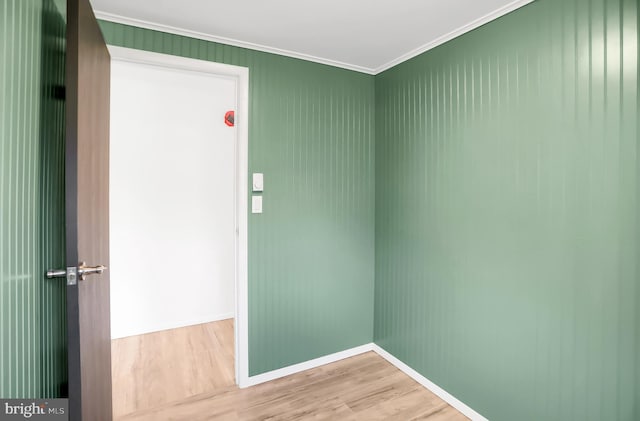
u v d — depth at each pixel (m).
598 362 1.45
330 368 2.59
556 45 1.56
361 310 2.82
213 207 3.46
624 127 1.35
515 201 1.75
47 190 1.29
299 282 2.52
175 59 2.05
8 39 0.98
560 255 1.57
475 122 1.95
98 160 1.56
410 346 2.47
